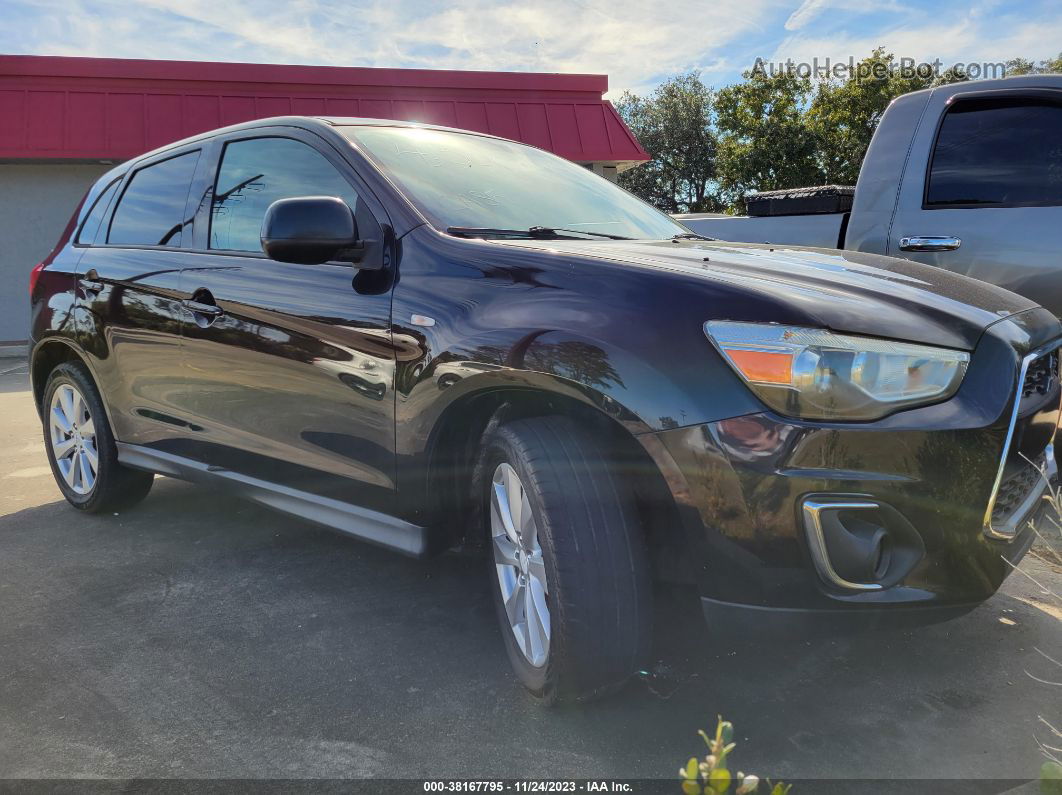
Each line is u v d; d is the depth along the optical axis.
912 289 2.23
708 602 1.95
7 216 13.50
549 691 2.15
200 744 2.11
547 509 2.05
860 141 24.83
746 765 1.96
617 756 2.01
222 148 3.39
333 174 2.88
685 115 30.89
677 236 3.22
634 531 2.06
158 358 3.38
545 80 14.91
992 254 3.88
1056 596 2.72
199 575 3.26
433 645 2.62
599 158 15.00
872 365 1.89
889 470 1.87
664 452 1.92
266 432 2.96
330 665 2.51
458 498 2.55
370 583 3.14
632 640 2.05
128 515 4.05
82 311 3.76
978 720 2.13
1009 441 2.02
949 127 4.11
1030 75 3.96
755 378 1.87
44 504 4.34
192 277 3.22
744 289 1.98
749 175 25.59
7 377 10.17
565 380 2.05
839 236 4.54
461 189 2.90
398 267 2.56
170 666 2.53
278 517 3.98
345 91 14.10
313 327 2.71
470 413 2.44
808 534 1.84
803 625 1.89
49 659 2.59
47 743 2.13
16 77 12.85
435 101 14.38
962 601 1.98
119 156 12.98
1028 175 3.85
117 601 3.03
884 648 2.51
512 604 2.35
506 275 2.32
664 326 1.98
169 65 13.38
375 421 2.56
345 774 1.97
